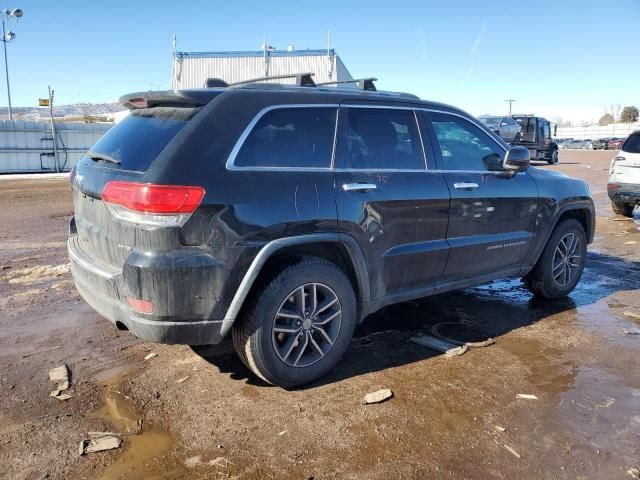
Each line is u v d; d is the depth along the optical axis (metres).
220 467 2.71
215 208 3.06
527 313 5.07
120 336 4.39
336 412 3.23
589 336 4.49
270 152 3.38
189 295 3.04
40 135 27.20
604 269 6.83
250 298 3.33
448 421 3.15
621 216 11.29
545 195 5.02
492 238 4.59
